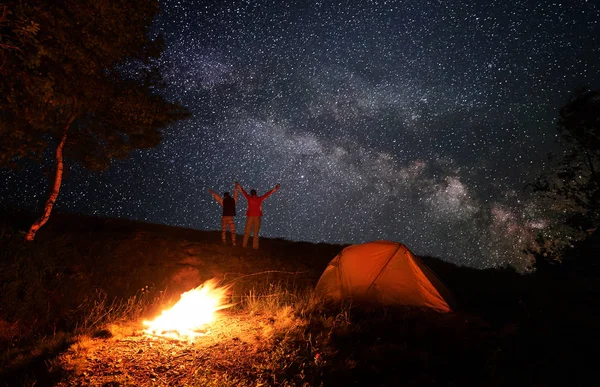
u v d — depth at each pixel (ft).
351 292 27.09
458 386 14.51
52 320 22.22
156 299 26.55
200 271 33.83
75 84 27.35
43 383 14.61
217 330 20.89
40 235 30.86
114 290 27.43
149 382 14.78
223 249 41.34
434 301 25.67
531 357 17.20
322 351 17.51
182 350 17.92
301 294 28.50
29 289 22.88
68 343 18.40
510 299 29.40
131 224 50.11
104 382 14.73
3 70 22.88
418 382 14.76
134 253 33.76
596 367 16.11
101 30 26.89
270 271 35.99
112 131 33.37
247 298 27.40
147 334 19.98
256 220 44.73
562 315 23.72
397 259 27.22
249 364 16.46
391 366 16.20
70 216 46.85
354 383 14.73
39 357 17.02
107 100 31.07
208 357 17.16
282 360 16.69
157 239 39.52
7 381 14.90
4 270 23.16
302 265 40.06
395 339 19.39
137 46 31.45
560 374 15.47
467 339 19.48
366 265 27.53
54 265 26.55
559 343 18.78
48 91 23.17
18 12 21.56
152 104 32.32
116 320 22.04
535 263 63.16
